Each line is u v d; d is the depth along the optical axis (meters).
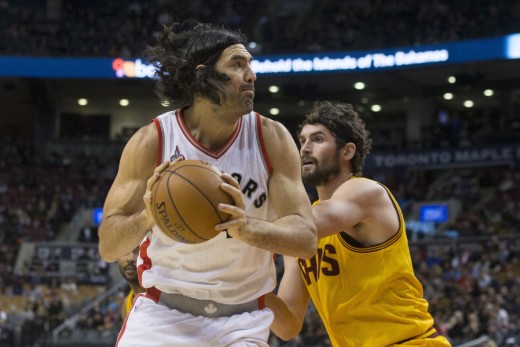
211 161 2.73
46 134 30.73
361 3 28.84
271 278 2.92
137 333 2.79
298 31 27.11
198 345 2.74
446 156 27.27
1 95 29.91
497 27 24.08
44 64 26.36
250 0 29.42
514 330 13.81
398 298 3.39
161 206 2.41
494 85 27.17
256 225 2.49
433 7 26.69
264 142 2.80
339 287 3.44
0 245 22.95
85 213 25.42
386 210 3.41
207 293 2.75
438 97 29.48
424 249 20.88
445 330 14.18
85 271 21.66
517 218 22.42
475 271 18.33
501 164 26.64
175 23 2.90
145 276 2.84
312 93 27.75
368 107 30.70
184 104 2.88
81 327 16.06
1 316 16.98
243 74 2.69
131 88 29.09
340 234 3.44
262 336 2.86
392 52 25.03
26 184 27.12
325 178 3.65
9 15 28.20
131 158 2.75
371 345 3.38
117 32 27.98
